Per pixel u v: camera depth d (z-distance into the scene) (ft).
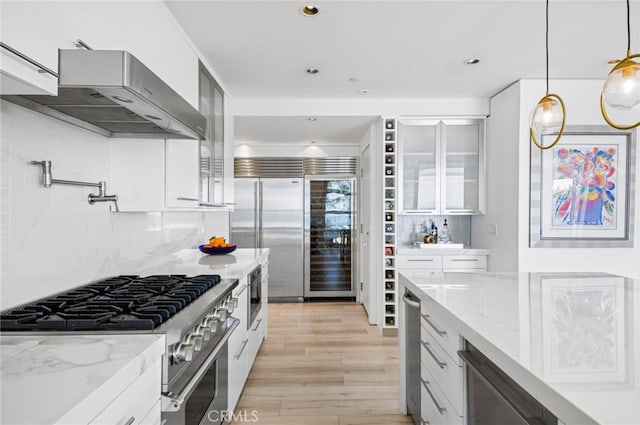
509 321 4.64
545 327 4.40
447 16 8.07
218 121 11.38
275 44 9.29
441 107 14.17
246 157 19.62
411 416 8.17
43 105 4.93
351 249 19.63
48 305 4.81
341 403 8.76
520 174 12.10
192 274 7.60
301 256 19.62
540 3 7.57
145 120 5.74
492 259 13.91
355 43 9.32
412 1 7.47
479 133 14.40
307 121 14.75
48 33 3.81
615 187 12.09
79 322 4.07
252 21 8.11
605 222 12.09
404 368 8.28
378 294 14.79
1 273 4.42
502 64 10.80
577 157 12.05
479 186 14.44
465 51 9.89
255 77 11.53
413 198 14.46
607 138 12.05
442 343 5.84
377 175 14.97
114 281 6.42
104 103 4.83
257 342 11.19
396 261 14.03
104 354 3.46
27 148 4.83
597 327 4.36
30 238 4.88
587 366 3.27
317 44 9.34
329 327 14.79
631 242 12.09
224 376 6.82
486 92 13.43
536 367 3.26
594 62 10.66
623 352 3.59
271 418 8.10
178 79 8.04
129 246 7.54
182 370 4.45
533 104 12.07
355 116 14.08
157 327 4.16
